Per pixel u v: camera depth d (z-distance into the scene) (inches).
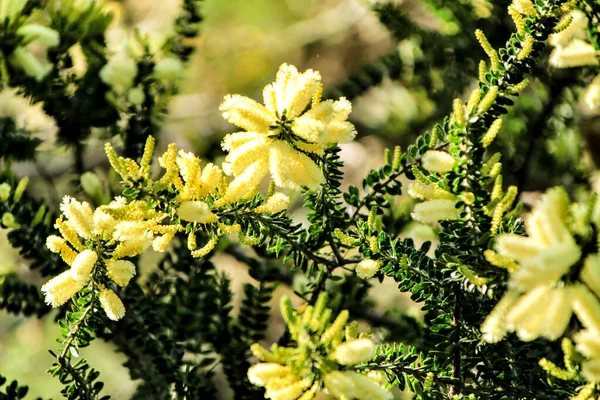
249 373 28.8
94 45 38.1
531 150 38.9
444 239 30.9
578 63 31.2
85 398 31.2
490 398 30.9
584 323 28.3
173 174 29.6
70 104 38.0
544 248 27.6
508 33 40.6
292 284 39.8
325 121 29.5
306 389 28.8
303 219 49.7
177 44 39.4
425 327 34.7
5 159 39.5
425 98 44.2
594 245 27.7
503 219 30.7
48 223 35.9
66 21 37.7
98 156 43.5
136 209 29.9
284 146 29.6
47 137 40.3
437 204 30.2
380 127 47.7
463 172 30.0
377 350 30.9
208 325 36.3
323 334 28.7
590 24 31.2
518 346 31.2
